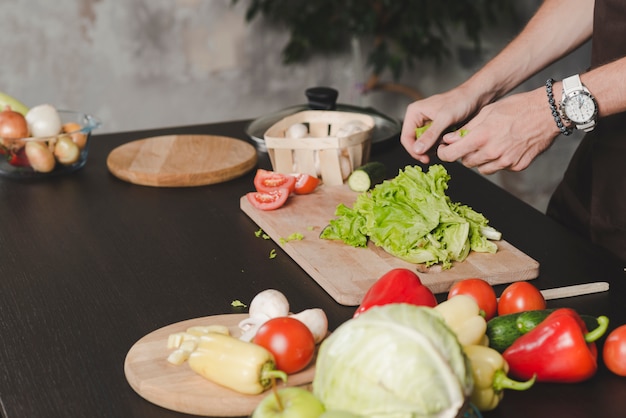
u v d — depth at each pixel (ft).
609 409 3.38
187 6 13.21
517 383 3.17
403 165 6.65
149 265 4.95
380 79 14.62
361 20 13.29
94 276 4.81
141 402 3.51
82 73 13.05
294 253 4.96
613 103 4.93
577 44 5.97
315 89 6.93
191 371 3.58
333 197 5.86
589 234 6.17
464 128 5.23
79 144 6.46
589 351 3.37
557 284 4.66
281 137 6.40
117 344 4.03
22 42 12.62
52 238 5.37
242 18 13.55
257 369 3.30
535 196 14.07
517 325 3.54
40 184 6.39
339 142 5.98
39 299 4.53
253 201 5.69
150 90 13.46
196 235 5.40
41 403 3.54
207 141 7.03
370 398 2.81
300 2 13.66
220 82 13.78
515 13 14.39
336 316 4.30
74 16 12.73
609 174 5.82
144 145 6.93
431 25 14.40
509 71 5.87
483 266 4.73
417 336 2.83
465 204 5.89
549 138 5.14
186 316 4.30
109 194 6.17
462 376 2.85
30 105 12.97
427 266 4.72
